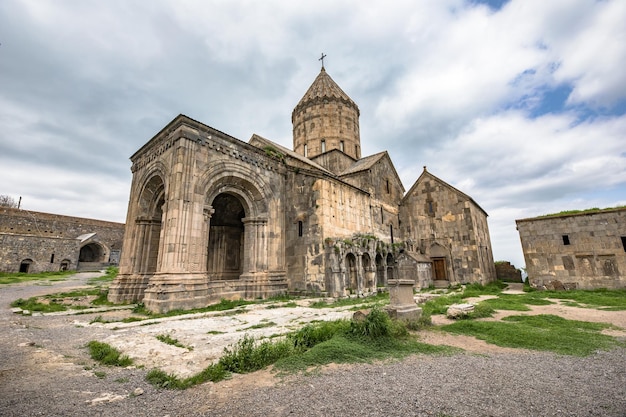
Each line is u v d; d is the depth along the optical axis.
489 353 6.91
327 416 4.04
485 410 4.14
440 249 29.09
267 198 21.19
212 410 4.33
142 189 20.36
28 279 31.94
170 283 14.34
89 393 5.01
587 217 21.89
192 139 16.92
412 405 4.31
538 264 22.94
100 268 50.59
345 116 34.34
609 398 4.48
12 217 44.78
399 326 8.34
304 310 14.23
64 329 10.25
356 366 6.07
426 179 31.06
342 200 23.23
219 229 26.23
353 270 21.25
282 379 5.46
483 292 22.08
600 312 12.31
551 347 7.19
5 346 7.90
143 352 7.28
